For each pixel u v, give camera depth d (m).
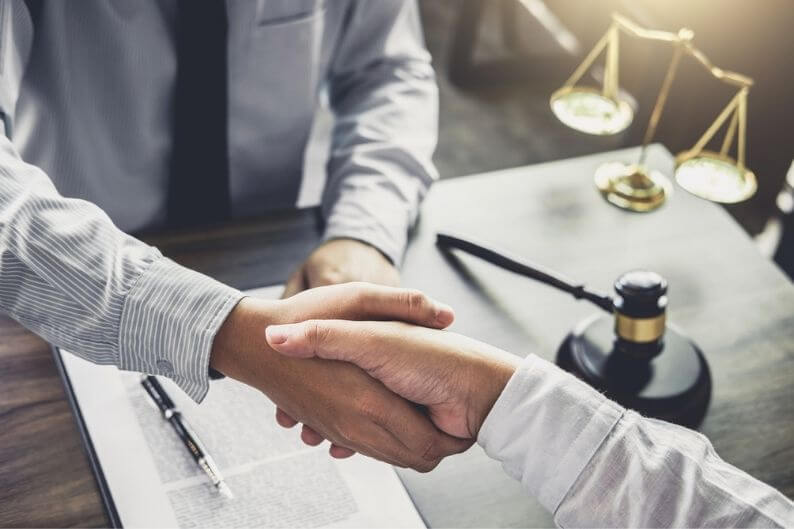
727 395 1.01
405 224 1.17
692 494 0.76
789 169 2.32
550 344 1.06
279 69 1.33
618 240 1.21
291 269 1.12
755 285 1.16
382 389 0.86
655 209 1.27
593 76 3.01
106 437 0.89
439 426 0.88
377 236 1.12
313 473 0.88
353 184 1.20
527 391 0.82
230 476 0.87
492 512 0.88
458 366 0.84
